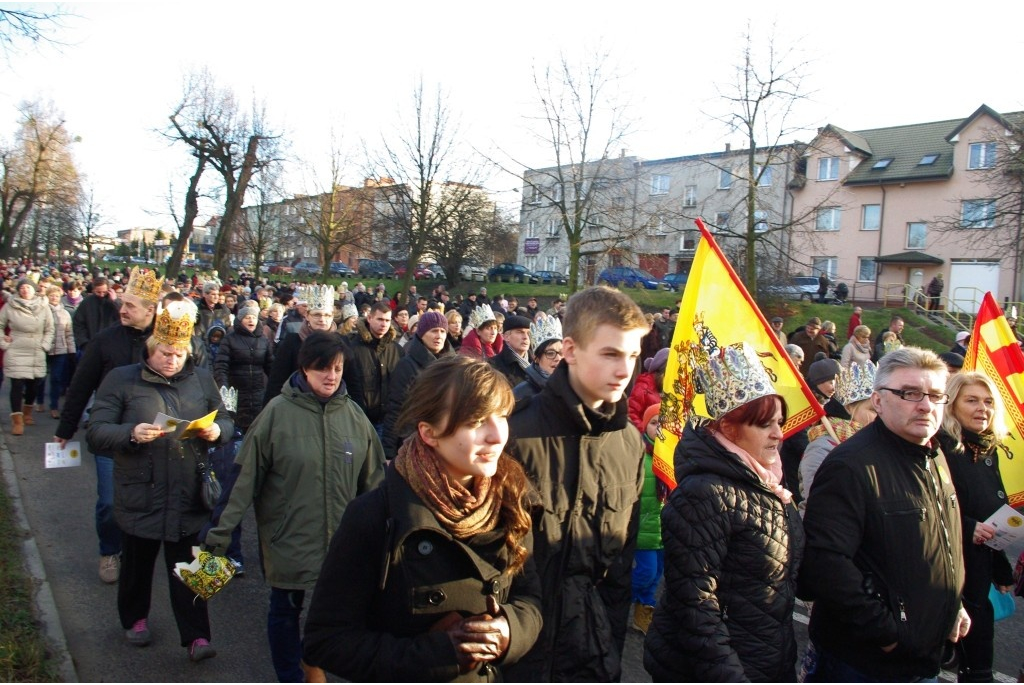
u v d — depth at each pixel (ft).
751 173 78.48
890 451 9.43
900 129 142.00
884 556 9.09
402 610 6.94
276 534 12.21
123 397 13.55
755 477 8.22
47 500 23.41
